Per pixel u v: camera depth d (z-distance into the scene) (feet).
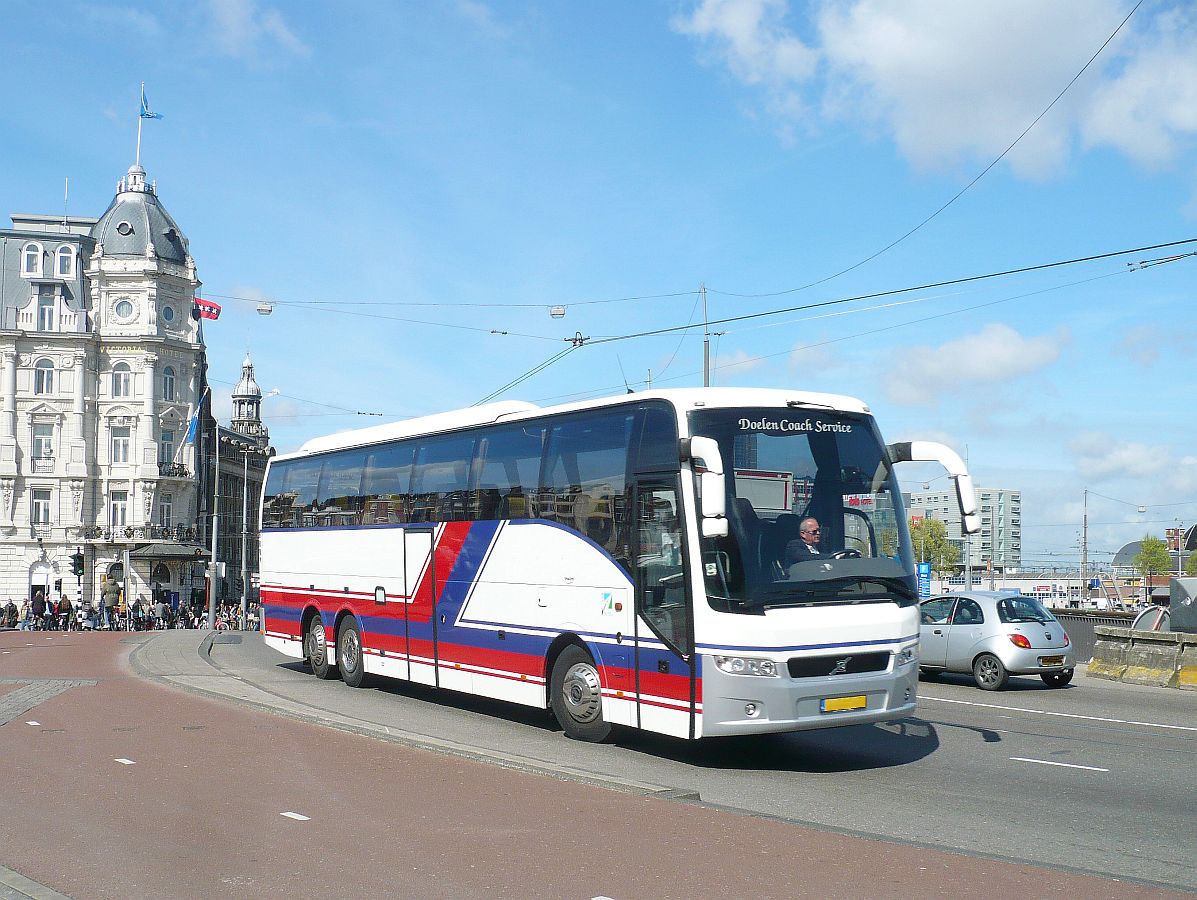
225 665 74.79
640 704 38.24
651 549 38.17
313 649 64.49
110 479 230.89
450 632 50.01
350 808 29.01
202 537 256.73
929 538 384.88
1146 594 335.67
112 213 238.27
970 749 41.11
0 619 180.75
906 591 37.58
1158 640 67.26
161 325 236.63
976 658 63.77
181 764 35.81
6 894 21.72
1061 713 52.44
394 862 23.84
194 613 199.21
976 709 53.78
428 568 52.13
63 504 226.99
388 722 47.42
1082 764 38.06
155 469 231.71
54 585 225.56
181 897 21.79
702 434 36.65
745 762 38.19
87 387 230.07
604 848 24.68
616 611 39.58
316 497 64.49
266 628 69.82
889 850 24.47
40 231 244.22
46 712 49.47
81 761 36.70
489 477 48.16
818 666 35.40
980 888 21.57
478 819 27.55
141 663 73.97
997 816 29.60
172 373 238.48
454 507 50.44
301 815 28.30
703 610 35.65
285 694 56.85
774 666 34.68
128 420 232.32
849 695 35.81
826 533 36.94
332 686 60.70
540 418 45.16
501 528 46.88
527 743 41.81
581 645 41.86
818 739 43.24
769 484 36.73
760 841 25.22
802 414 38.06
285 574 67.46
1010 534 465.06
